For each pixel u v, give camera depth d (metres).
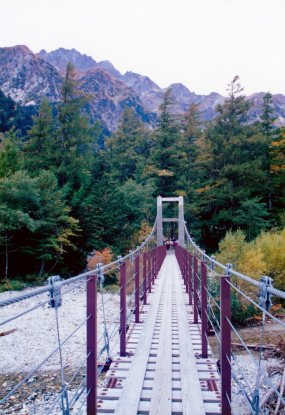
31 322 13.29
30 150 34.44
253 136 34.88
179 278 13.45
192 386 3.57
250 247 20.02
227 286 2.99
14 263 24.97
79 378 7.98
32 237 24.47
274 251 18.94
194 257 6.98
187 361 4.32
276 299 17.05
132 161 46.69
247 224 31.73
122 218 29.30
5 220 22.34
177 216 38.97
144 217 35.44
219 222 35.34
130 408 3.13
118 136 50.16
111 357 4.78
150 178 40.06
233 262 19.03
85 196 29.14
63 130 36.69
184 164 41.81
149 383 3.75
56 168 32.97
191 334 5.80
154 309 7.68
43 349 10.25
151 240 31.14
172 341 5.28
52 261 26.39
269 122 39.09
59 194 25.55
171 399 3.29
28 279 24.05
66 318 13.88
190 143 46.22
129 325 6.48
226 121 38.41
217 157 36.94
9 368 8.94
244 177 34.59
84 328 12.41
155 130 46.97
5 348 10.48
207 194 35.53
